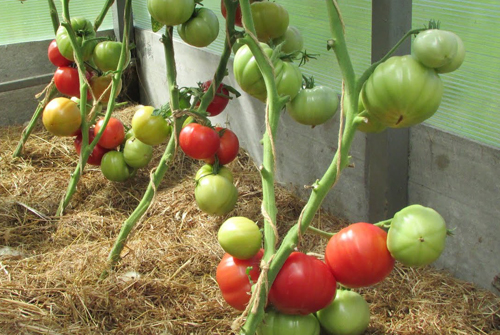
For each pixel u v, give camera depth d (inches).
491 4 47.5
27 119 92.7
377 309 49.8
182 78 87.7
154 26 51.6
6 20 87.4
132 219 54.7
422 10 52.1
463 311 49.3
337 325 43.1
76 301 50.0
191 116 52.2
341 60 36.9
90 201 66.0
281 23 44.9
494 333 47.7
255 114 71.9
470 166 50.9
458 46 35.1
